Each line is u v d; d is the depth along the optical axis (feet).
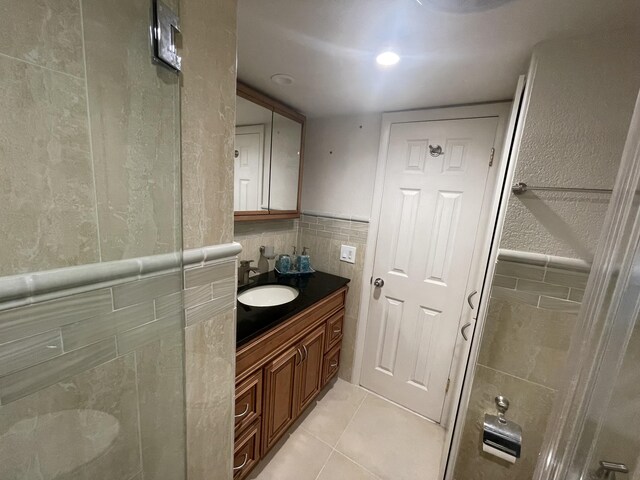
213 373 2.77
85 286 1.67
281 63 3.77
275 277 6.19
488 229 3.86
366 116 5.86
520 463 3.64
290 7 2.59
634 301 1.44
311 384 5.51
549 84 2.97
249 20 2.82
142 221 1.93
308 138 6.59
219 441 3.02
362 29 2.89
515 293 3.40
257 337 3.83
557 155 3.02
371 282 6.21
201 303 2.49
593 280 1.91
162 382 2.27
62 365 1.64
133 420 2.10
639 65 2.65
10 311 1.39
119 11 1.62
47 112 1.42
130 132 1.78
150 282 2.04
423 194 5.43
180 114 2.05
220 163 2.43
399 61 3.53
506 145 3.54
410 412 6.07
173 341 2.30
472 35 2.88
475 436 3.85
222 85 2.32
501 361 3.59
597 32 2.72
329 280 6.22
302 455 4.98
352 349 6.65
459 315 5.35
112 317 1.84
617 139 2.80
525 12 2.46
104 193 1.70
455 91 4.36
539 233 3.21
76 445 1.78
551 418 2.23
